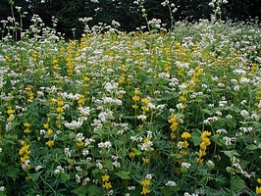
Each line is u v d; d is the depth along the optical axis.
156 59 2.38
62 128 1.76
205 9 5.61
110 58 2.30
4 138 1.64
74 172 1.57
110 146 1.58
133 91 2.01
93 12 5.72
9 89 2.28
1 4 5.43
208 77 2.02
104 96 1.93
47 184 1.49
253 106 1.97
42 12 5.71
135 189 1.55
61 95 1.93
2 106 1.87
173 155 1.56
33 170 1.61
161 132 1.82
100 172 1.53
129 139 1.74
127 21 5.90
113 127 1.75
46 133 1.71
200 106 1.80
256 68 2.41
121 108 2.09
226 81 2.22
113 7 5.83
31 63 2.57
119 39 3.43
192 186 1.58
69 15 5.70
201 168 1.60
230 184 1.56
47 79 2.39
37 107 1.98
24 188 1.58
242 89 2.15
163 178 1.59
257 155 1.72
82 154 1.63
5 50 2.88
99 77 2.44
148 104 1.70
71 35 5.74
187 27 4.91
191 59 2.57
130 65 2.50
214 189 1.60
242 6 6.20
